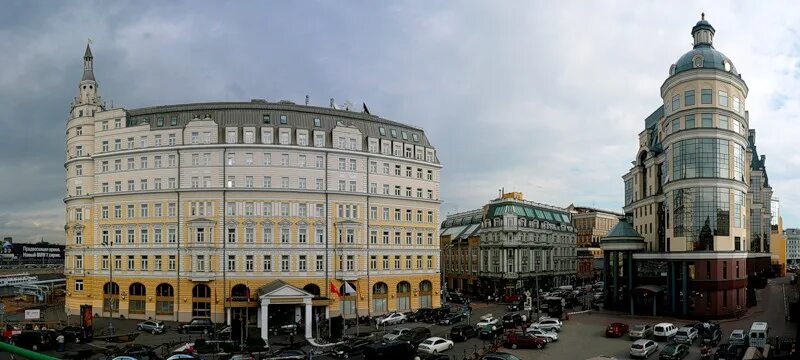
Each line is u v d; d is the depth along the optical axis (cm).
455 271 15650
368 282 9525
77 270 9569
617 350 6638
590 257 17612
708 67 9044
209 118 9288
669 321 8700
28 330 6881
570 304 11062
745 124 9681
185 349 6231
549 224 15462
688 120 9144
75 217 9675
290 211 9131
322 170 9412
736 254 8969
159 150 9200
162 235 9081
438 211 10650
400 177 10175
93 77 10225
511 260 13875
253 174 9106
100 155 9538
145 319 9012
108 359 5512
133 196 9262
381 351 5759
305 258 9119
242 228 8956
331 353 6384
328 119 9906
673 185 9331
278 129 9325
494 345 6762
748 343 6372
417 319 9325
